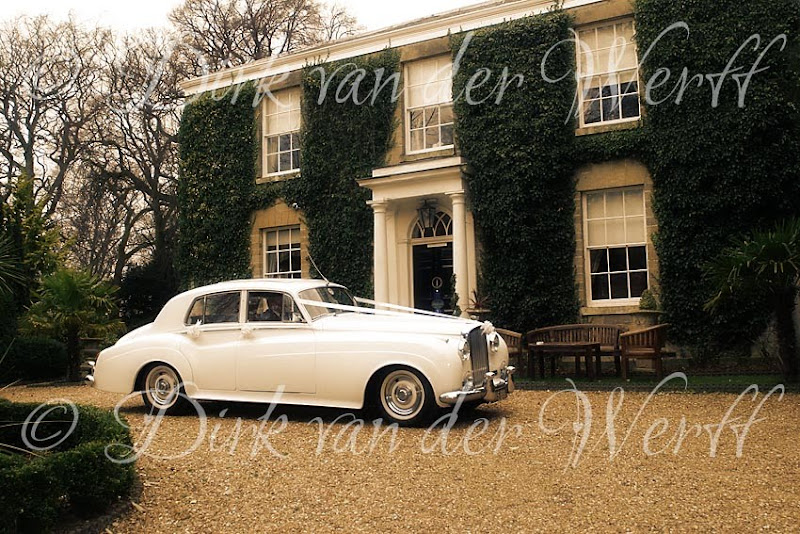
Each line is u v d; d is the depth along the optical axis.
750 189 11.32
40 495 3.73
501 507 4.36
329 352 7.15
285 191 15.76
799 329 10.94
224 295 7.93
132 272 26.39
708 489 4.65
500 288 13.02
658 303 12.02
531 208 12.86
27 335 12.84
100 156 27.47
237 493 4.77
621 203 12.59
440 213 14.13
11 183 15.60
